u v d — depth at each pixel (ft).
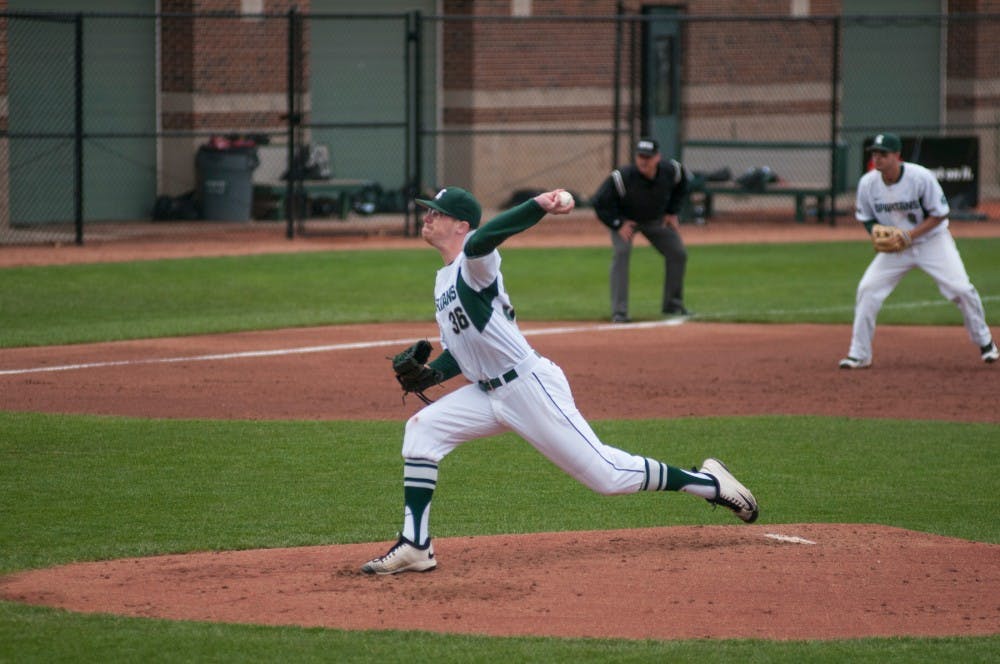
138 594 77.87
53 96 304.91
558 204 74.13
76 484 106.01
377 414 135.23
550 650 68.13
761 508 100.22
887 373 158.61
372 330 188.55
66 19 261.03
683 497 104.83
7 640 69.00
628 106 376.89
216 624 72.08
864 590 78.74
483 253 75.41
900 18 310.45
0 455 115.24
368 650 67.97
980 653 68.28
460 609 75.00
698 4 384.06
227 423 129.39
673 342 180.65
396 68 353.10
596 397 144.05
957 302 159.33
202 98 318.24
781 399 143.43
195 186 322.34
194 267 246.88
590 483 82.17
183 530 93.15
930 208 154.61
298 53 296.10
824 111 408.67
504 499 103.45
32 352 169.27
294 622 72.79
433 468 81.00
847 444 122.21
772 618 73.77
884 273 158.61
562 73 365.20
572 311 208.23
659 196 195.42
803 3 399.24
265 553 87.45
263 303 212.23
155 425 128.06
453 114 355.97
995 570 82.94
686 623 72.84
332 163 348.18
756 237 304.91
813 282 241.35
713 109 391.04
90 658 66.64
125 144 314.96
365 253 269.44
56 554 86.74
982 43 419.33
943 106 428.97
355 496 103.30
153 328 187.42
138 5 313.53
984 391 147.74
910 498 103.40
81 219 271.49
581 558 85.35
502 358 78.64
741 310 209.67
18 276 231.09
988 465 114.62
